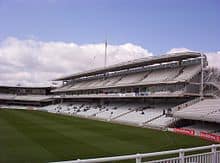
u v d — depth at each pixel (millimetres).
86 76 91938
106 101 79250
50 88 113500
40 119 54250
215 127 39625
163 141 29672
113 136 32750
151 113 54062
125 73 74000
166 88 55250
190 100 50750
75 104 91875
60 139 28938
